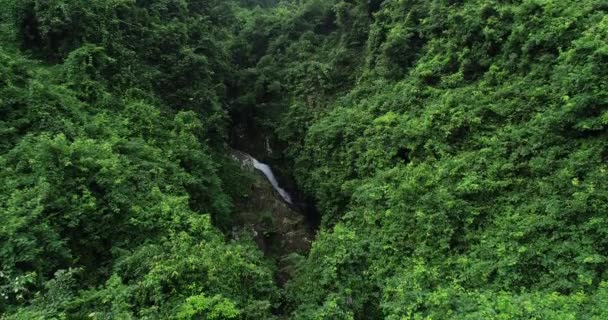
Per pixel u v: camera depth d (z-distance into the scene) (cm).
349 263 1388
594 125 1188
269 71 2964
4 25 1723
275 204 2438
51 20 1734
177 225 1358
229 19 3472
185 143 1864
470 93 1642
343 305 1268
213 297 1090
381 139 1798
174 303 1066
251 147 2897
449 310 1048
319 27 3147
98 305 1044
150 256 1195
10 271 1001
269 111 2814
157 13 2414
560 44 1445
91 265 1232
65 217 1190
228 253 1252
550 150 1270
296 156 2522
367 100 2158
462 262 1230
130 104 1828
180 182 1614
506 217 1257
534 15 1547
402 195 1474
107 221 1286
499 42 1670
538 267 1125
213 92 2427
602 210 1080
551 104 1359
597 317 908
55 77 1670
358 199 1653
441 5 1983
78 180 1283
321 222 2033
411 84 1919
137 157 1555
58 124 1447
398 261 1372
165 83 2205
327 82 2642
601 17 1382
